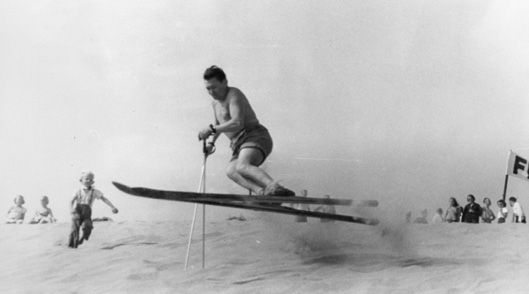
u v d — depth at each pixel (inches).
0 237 908.6
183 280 609.9
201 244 821.2
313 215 689.0
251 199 620.4
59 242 863.7
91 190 855.7
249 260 707.4
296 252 755.4
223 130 657.0
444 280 593.0
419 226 948.0
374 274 620.1
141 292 572.1
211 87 668.1
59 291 589.3
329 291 557.6
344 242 818.8
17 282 624.7
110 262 714.8
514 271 630.5
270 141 685.3
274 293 551.5
